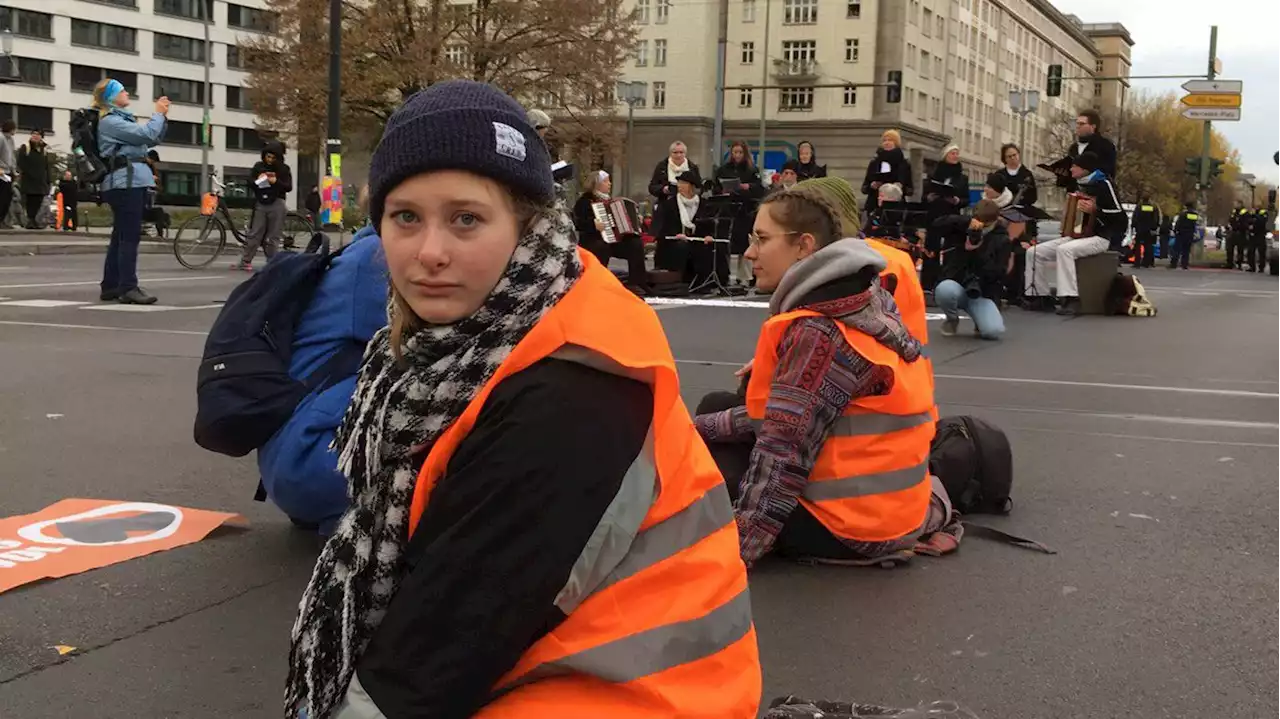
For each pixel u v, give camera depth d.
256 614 3.23
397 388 1.49
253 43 38.19
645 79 67.00
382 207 1.50
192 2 75.31
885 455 3.64
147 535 3.85
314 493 3.55
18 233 22.30
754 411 3.70
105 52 71.75
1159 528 4.27
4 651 2.92
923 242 14.14
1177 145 88.38
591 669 1.40
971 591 3.57
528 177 1.45
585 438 1.35
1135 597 3.54
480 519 1.34
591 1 37.69
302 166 78.19
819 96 66.94
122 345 8.14
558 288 1.44
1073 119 76.50
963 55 80.44
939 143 74.56
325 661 1.52
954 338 10.04
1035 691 2.87
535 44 37.47
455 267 1.43
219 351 3.48
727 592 1.53
